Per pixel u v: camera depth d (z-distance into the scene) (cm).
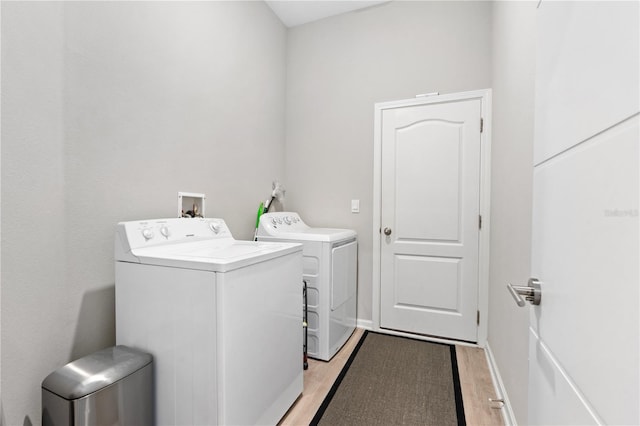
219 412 108
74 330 123
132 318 126
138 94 149
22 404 106
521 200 130
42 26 111
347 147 275
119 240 129
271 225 229
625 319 33
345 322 238
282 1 258
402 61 255
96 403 98
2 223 101
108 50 135
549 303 59
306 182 290
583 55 45
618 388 35
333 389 175
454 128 240
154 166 158
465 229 238
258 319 127
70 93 120
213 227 171
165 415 119
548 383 59
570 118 50
